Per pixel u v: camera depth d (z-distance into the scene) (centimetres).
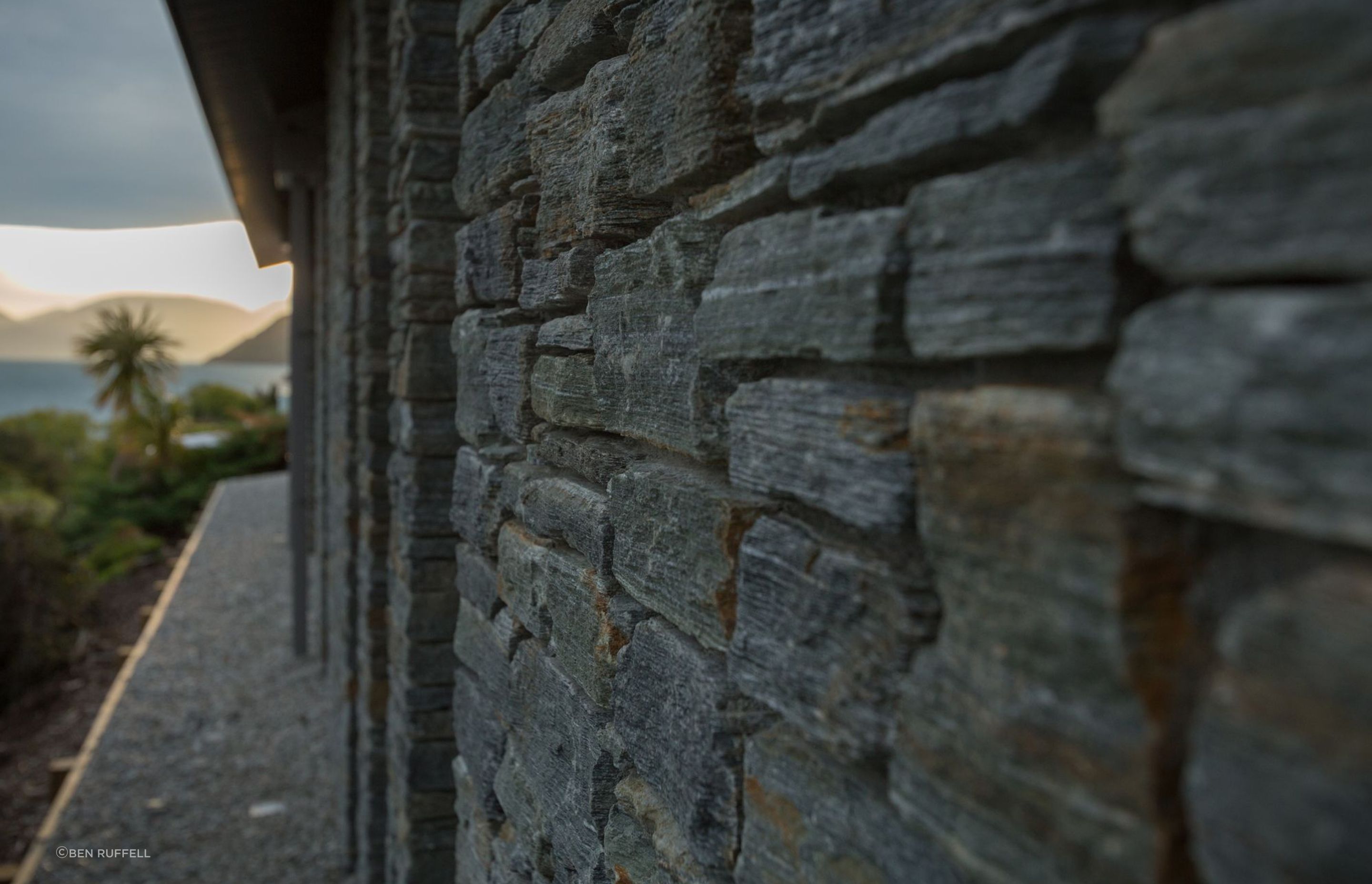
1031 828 69
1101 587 63
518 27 200
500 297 211
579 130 163
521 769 193
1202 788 56
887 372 91
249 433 2862
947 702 77
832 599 92
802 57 95
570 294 171
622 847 146
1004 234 71
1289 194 52
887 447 85
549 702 175
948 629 78
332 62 566
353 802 460
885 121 84
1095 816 64
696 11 116
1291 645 52
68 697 1105
